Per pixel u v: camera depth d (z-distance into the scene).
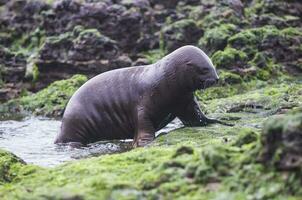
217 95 31.69
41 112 33.28
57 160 20.91
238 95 29.47
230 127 22.16
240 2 38.38
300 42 35.91
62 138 24.72
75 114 24.59
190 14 37.78
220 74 32.75
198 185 12.59
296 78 34.09
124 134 24.39
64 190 12.95
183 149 14.28
